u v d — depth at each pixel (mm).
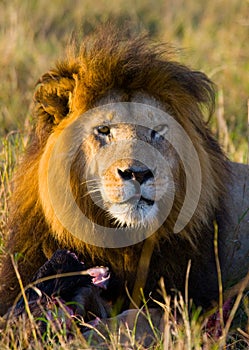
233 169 11000
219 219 9938
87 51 9570
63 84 9422
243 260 10359
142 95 9258
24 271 9547
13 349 8305
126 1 24672
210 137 10086
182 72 9586
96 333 8469
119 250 9289
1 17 22281
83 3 24062
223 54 20438
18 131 12453
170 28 23234
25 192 9555
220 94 16875
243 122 16906
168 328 8008
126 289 9086
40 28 22766
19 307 8789
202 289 9859
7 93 17531
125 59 9250
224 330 8336
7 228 10430
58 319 8438
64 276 8828
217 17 23969
